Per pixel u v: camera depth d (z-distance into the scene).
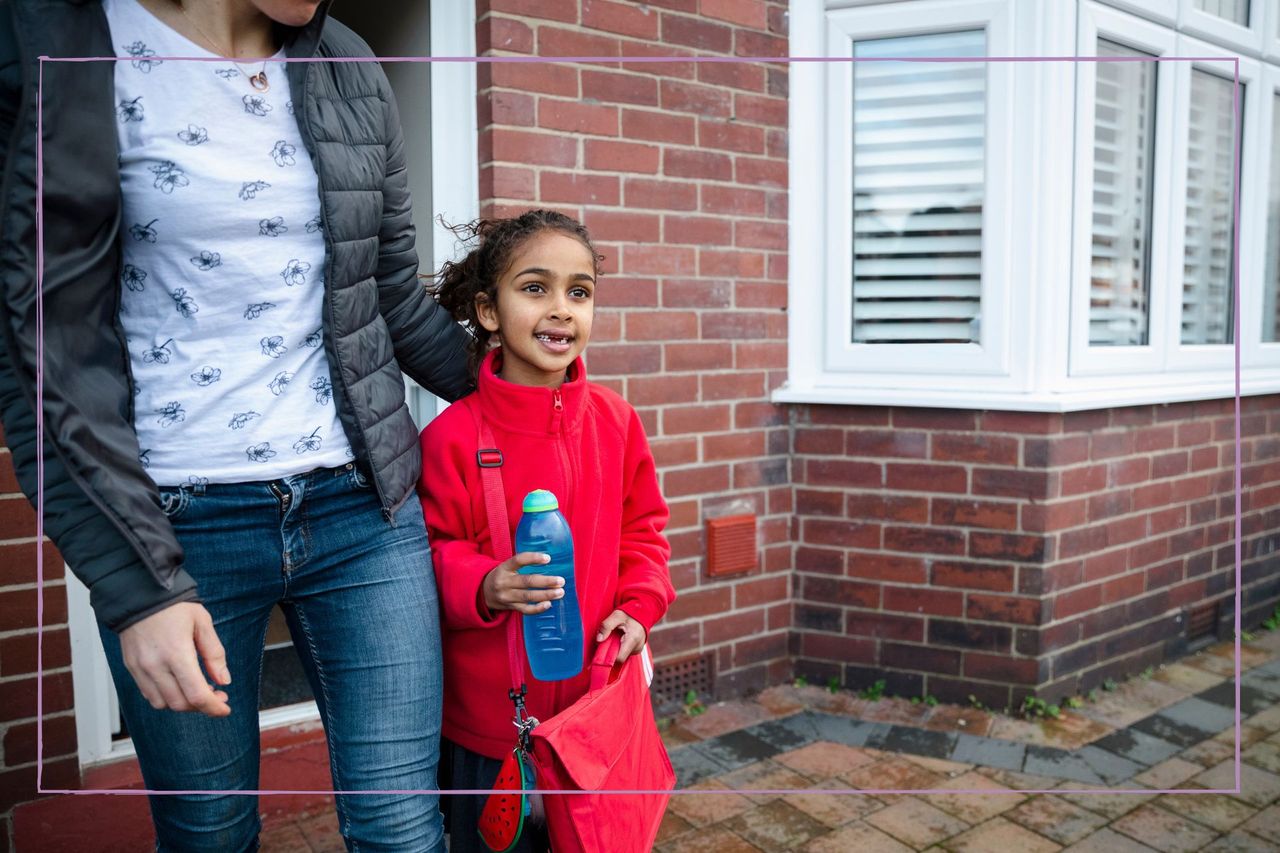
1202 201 3.85
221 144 1.23
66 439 1.08
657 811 1.58
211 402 1.27
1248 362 4.00
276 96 1.28
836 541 3.41
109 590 1.08
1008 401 3.12
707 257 3.17
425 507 1.58
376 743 1.41
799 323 3.42
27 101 1.06
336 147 1.32
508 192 2.75
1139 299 3.55
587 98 2.88
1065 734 3.07
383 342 1.47
